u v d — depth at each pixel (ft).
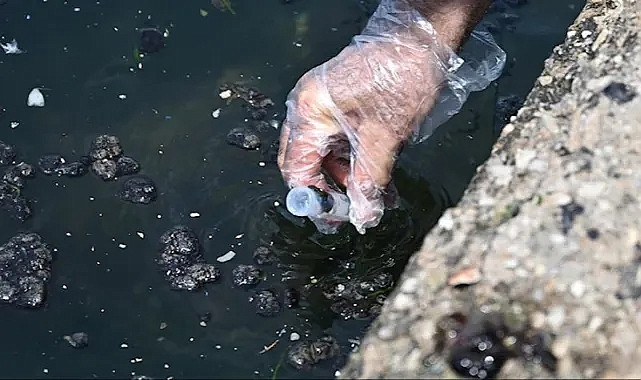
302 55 3.88
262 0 3.99
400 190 3.62
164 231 3.53
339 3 3.99
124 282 3.45
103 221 3.55
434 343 2.97
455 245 3.10
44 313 3.39
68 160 3.65
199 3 3.98
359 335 3.35
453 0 3.61
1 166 3.63
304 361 3.28
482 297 3.02
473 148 3.68
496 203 3.16
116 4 3.97
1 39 3.89
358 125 3.50
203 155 3.67
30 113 3.74
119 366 3.29
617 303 3.03
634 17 3.51
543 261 3.06
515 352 2.96
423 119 3.58
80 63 3.85
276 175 3.63
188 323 3.38
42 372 3.28
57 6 3.97
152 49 3.88
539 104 3.35
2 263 3.45
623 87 3.34
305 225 3.54
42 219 3.55
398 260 3.50
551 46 3.92
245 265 3.47
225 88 3.80
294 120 3.52
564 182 3.18
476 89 3.78
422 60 3.56
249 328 3.37
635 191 3.17
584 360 2.96
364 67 3.53
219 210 3.57
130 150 3.67
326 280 3.46
